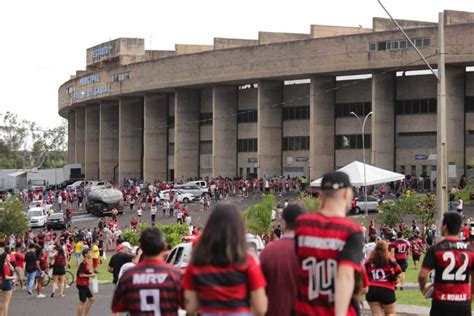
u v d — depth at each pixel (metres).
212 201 83.12
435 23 86.50
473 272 10.80
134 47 118.50
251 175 100.12
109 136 121.12
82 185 104.62
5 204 48.97
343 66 85.94
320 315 7.93
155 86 104.38
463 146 83.44
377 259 15.14
